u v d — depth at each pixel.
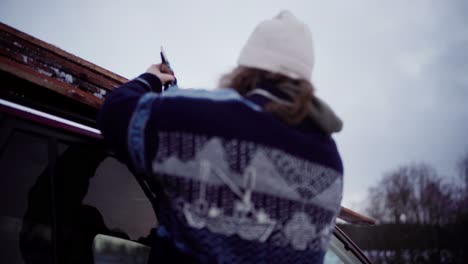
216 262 0.83
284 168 0.87
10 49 1.18
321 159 0.95
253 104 0.90
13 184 1.13
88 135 1.33
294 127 0.93
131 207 1.39
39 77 1.21
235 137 0.84
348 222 4.56
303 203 0.90
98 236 1.30
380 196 47.97
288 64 0.92
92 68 1.39
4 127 1.13
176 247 0.89
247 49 0.96
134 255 1.37
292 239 0.88
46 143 1.22
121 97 0.98
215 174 0.83
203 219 0.83
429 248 40.81
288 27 0.95
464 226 41.34
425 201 44.50
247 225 0.84
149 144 0.88
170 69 1.22
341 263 2.08
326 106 0.99
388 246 41.59
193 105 0.87
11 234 1.10
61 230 1.21
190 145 0.84
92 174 1.31
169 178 0.86
